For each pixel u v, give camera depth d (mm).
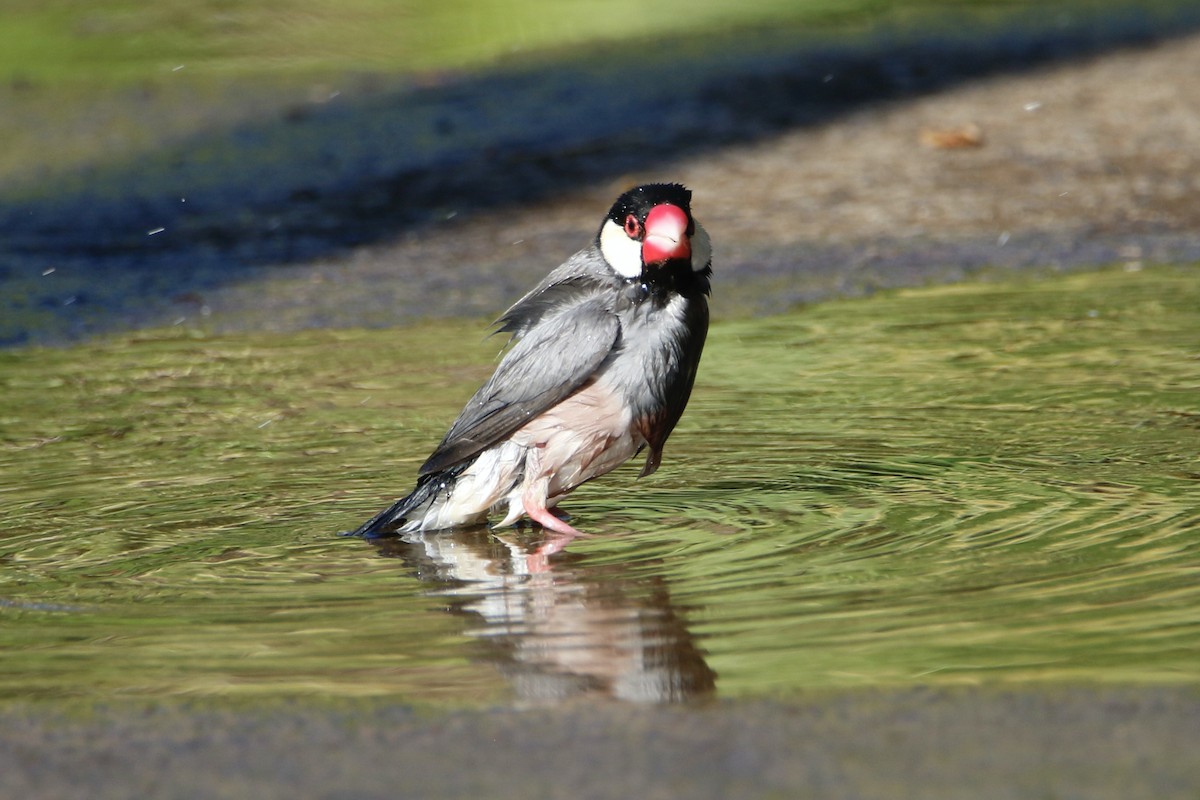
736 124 24391
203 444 11539
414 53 32344
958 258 17250
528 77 29109
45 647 7359
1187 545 8281
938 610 7383
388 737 6152
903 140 22906
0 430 12031
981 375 12688
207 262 18266
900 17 34875
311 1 37812
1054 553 8242
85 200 21531
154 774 5883
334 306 16266
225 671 6973
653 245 9328
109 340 15164
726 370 13203
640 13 36344
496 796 5594
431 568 8680
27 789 5797
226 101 27828
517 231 19188
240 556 8938
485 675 6832
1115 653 6699
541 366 9555
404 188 21594
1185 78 25719
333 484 10492
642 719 6242
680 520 9352
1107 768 5625
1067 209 19125
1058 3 36094
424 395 12867
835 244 18109
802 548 8594
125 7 37062
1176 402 11617
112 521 9664
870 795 5496
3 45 33500
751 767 5746
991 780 5574
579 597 7953
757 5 37062
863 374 12883
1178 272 16172
